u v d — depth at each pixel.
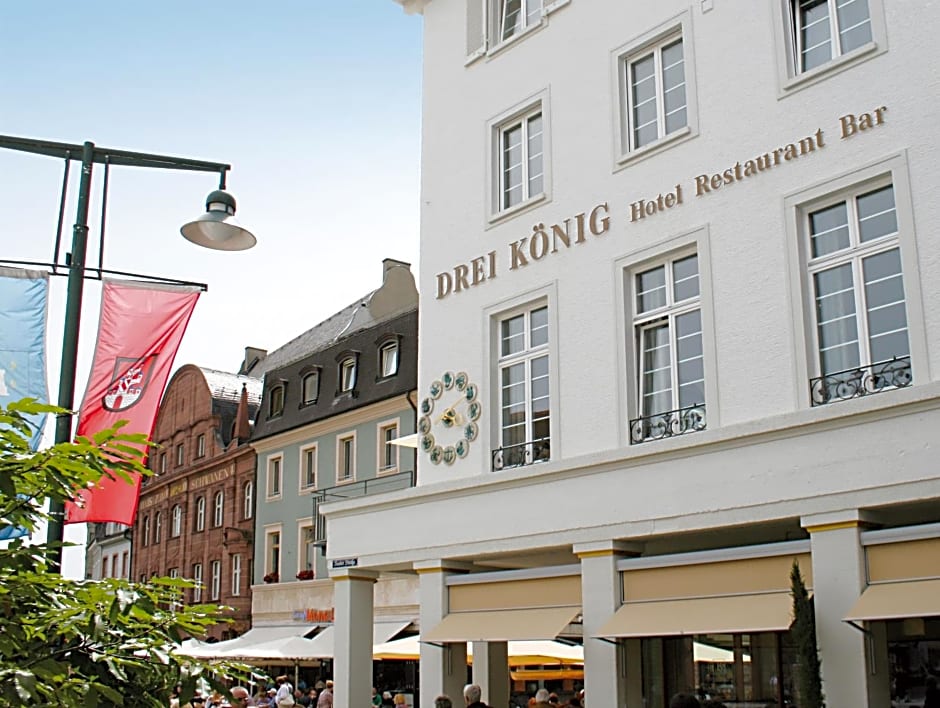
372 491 37.41
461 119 17.39
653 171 14.08
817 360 11.95
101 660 5.67
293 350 53.66
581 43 15.59
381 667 34.59
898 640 11.73
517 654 22.48
